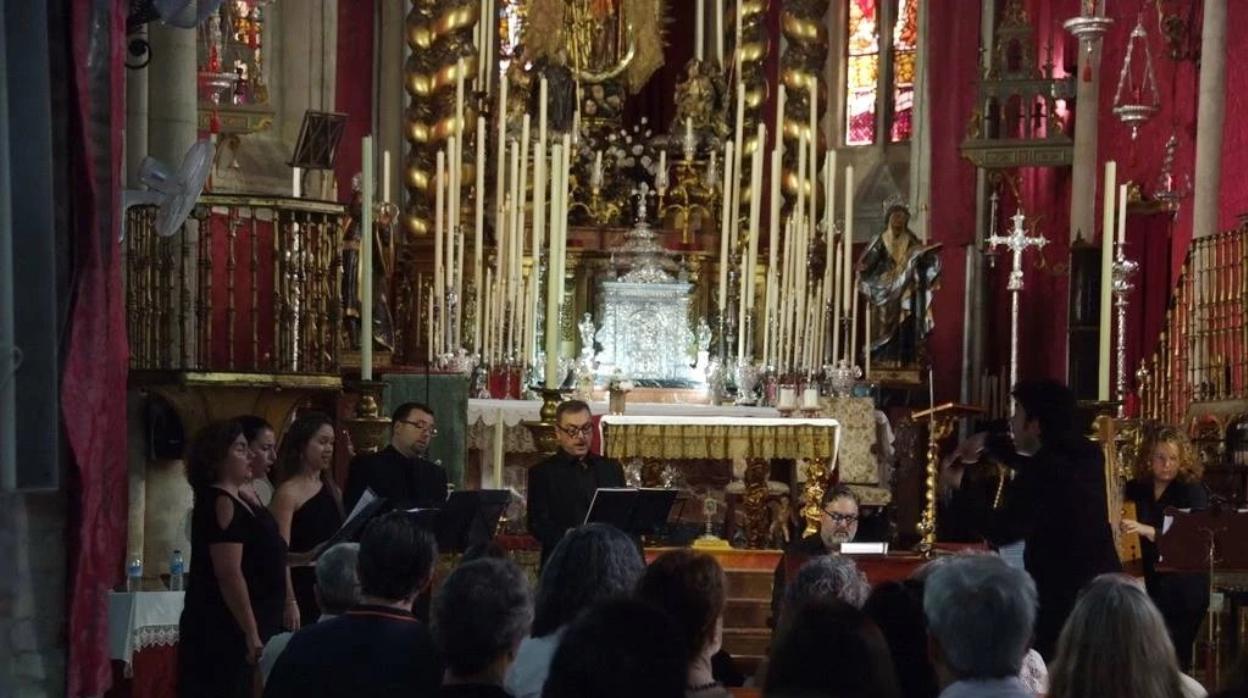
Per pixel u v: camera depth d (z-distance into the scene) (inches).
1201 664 646.5
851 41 1223.5
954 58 1123.9
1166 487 595.8
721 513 839.7
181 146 651.5
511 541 677.3
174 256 609.0
